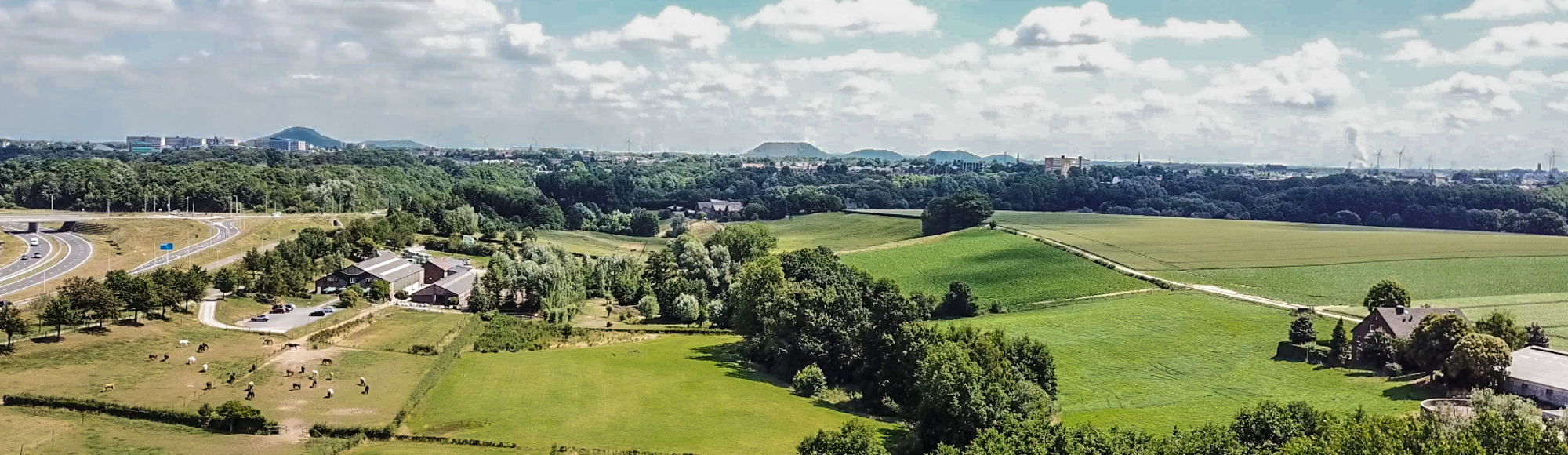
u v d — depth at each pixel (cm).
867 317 13488
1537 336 13475
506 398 11531
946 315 18488
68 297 12712
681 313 18038
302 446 9131
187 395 10394
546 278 18200
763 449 9956
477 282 18650
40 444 8581
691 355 15000
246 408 9612
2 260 19438
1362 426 7769
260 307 16450
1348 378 12662
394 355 13388
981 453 8394
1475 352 11494
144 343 12631
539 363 13638
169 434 9231
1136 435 9756
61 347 11781
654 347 15625
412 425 10188
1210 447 8406
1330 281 18675
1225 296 17625
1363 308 16312
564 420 10681
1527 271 19175
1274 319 15800
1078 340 14988
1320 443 7700
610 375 13062
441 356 13488
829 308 14025
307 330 14750
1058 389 12562
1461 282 18188
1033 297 19100
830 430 10819
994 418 10019
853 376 13362
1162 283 18838
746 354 15038
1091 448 8425
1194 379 12925
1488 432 7750
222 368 11750
